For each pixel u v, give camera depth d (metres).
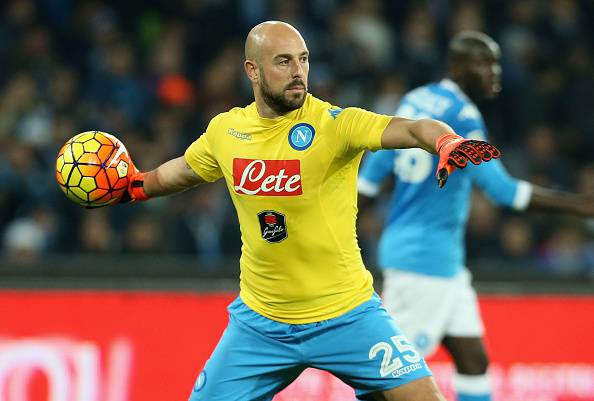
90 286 24.61
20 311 24.30
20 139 36.03
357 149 15.01
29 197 34.50
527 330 25.38
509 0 42.88
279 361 16.34
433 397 15.74
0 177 34.53
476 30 41.94
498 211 33.84
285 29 15.14
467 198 21.64
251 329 16.44
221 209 33.34
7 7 40.38
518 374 25.14
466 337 21.53
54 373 24.08
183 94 38.81
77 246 33.28
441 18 42.28
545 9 43.19
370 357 15.94
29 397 23.92
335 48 39.72
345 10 41.06
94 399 24.05
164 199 33.06
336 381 23.95
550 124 40.66
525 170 37.38
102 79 38.31
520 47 41.88
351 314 15.99
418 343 21.48
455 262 21.62
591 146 40.44
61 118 36.88
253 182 15.56
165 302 24.75
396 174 21.73
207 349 24.67
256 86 15.46
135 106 38.03
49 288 24.48
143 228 31.91
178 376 24.41
